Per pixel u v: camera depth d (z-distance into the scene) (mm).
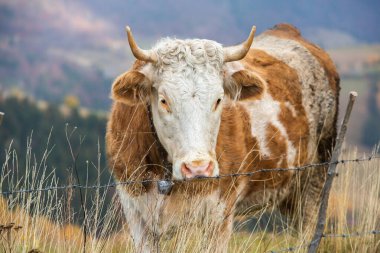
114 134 6633
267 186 7594
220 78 6047
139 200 6316
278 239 8023
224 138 6613
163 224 6277
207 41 6230
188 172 5500
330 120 9094
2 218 5598
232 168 6664
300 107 8227
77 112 91000
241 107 7062
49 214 5547
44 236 5805
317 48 9516
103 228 5586
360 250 7156
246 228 7691
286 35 9359
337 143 5887
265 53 8312
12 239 5469
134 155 6379
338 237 7512
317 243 6066
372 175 7496
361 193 7523
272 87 7762
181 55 5949
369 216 7180
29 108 93312
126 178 6375
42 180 5508
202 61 5938
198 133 5668
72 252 5523
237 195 6879
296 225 8602
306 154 8422
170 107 5812
